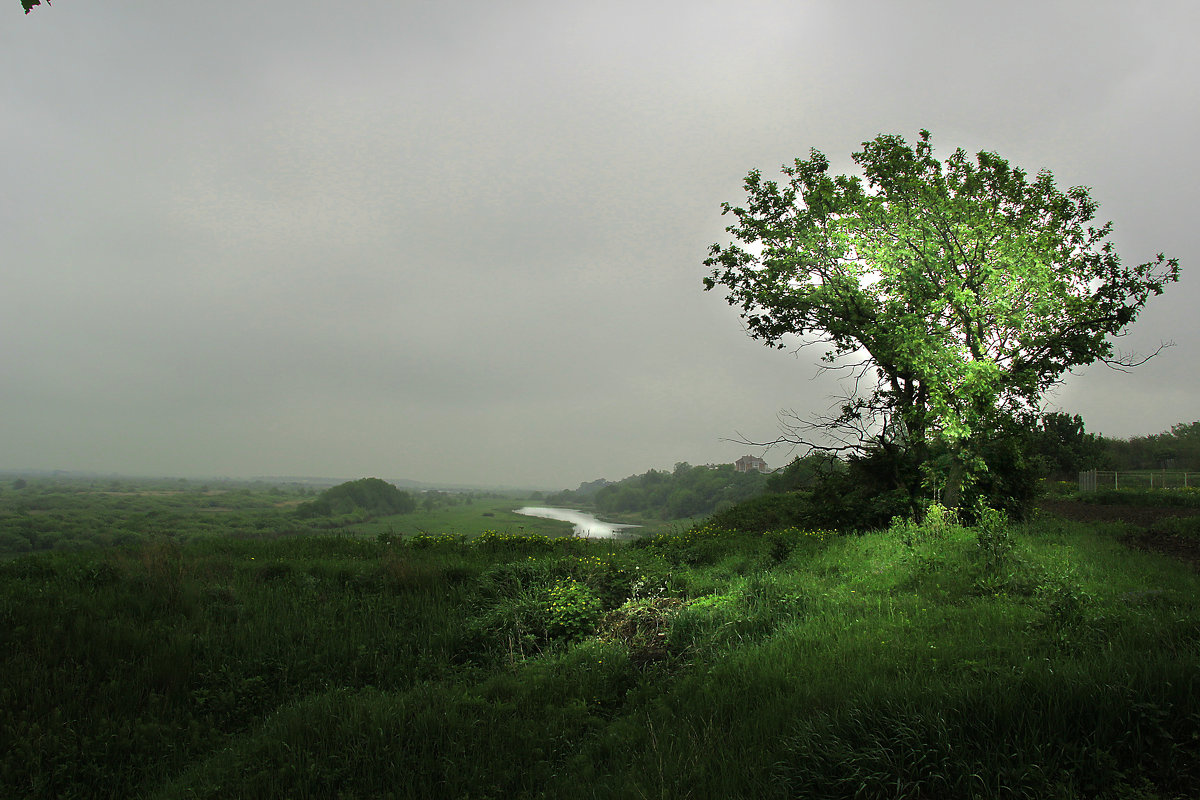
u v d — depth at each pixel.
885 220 16.27
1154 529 17.05
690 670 7.48
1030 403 16.09
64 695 7.36
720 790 4.41
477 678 8.43
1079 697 4.33
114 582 10.73
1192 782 3.66
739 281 20.58
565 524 78.69
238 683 8.22
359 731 6.45
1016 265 14.73
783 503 25.92
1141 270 16.20
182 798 5.67
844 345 18.88
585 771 5.32
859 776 4.12
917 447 17.28
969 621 7.24
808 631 7.68
